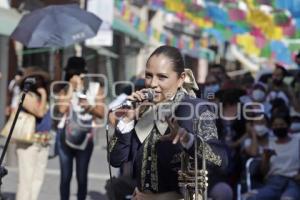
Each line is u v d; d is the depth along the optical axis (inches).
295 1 569.6
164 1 714.8
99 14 580.4
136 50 1028.5
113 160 181.2
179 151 169.8
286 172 344.5
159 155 171.8
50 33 370.0
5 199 354.3
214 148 166.7
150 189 174.1
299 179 343.3
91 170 545.0
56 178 493.4
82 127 351.3
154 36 951.6
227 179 342.3
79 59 352.8
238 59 1327.5
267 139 349.7
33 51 717.9
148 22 973.2
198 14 706.8
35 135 333.4
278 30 671.1
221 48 1309.1
